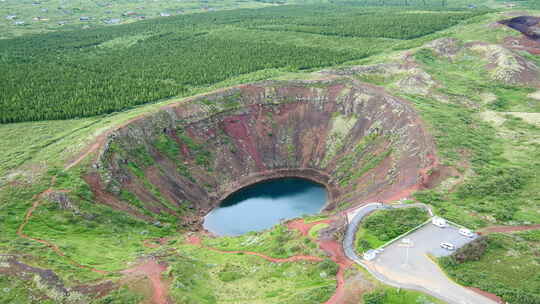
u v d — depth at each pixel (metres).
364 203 76.94
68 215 72.38
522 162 86.81
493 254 55.03
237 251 69.00
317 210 94.06
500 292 47.31
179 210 90.56
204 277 59.12
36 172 81.56
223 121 114.44
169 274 56.47
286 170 112.31
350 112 116.81
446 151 88.00
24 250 58.94
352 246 60.00
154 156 97.44
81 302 49.38
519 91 131.88
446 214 66.19
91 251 64.25
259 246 68.44
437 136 94.25
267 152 114.69
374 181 91.56
